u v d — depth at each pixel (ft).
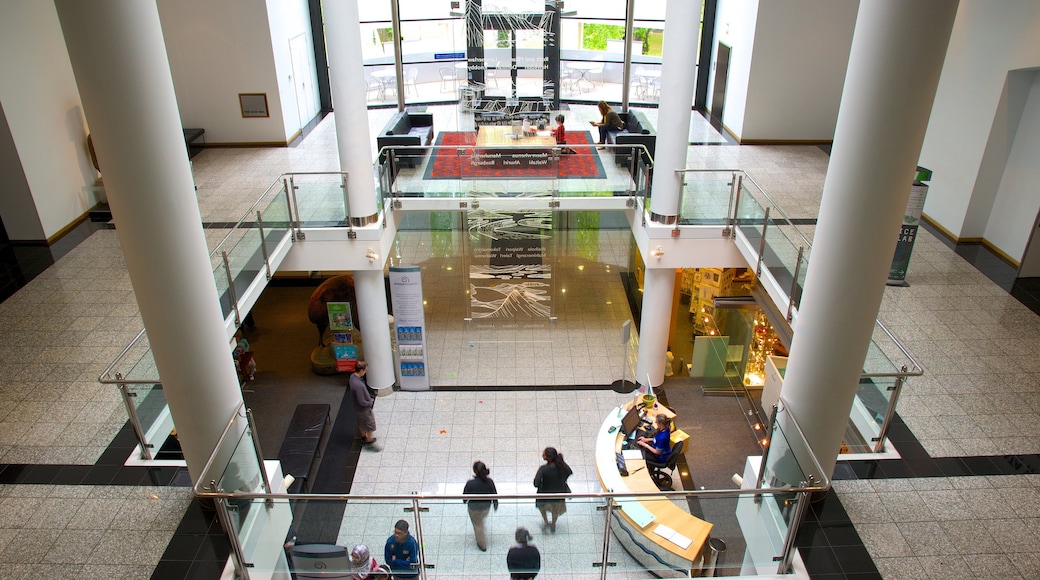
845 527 17.60
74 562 16.81
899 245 29.89
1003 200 32.99
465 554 16.79
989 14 32.27
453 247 48.67
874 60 13.92
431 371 36.58
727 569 17.48
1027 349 25.79
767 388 31.60
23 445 21.08
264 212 27.45
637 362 35.60
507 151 33.81
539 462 29.81
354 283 33.22
